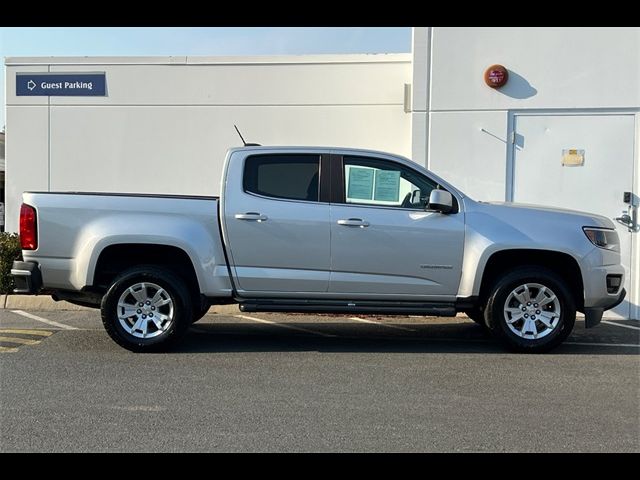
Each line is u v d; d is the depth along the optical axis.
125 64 10.76
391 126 10.50
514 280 6.36
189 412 4.61
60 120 10.90
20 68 10.88
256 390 5.15
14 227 11.04
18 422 4.38
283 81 10.63
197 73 10.70
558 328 6.39
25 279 6.23
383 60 10.47
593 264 6.37
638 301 8.95
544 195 9.25
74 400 4.86
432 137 9.38
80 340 6.92
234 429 4.28
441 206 6.18
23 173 10.98
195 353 6.43
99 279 6.41
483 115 9.27
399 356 6.39
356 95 10.54
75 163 10.92
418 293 6.39
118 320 6.29
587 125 9.10
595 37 9.00
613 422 4.47
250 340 7.11
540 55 9.12
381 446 4.01
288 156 6.46
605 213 9.12
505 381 5.47
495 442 4.09
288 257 6.33
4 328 7.56
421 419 4.50
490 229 6.33
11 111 10.95
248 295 6.40
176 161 10.80
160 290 6.34
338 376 5.60
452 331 7.75
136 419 4.45
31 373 5.59
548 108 9.15
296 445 4.02
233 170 6.39
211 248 6.32
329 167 6.44
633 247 9.00
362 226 6.29
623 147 9.04
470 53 9.25
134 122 10.82
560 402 4.90
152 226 6.24
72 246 6.25
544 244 6.29
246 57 10.63
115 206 6.27
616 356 6.43
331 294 6.39
